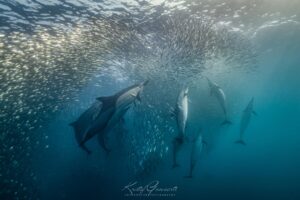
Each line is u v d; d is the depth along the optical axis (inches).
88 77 660.7
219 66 807.1
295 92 1792.6
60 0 458.6
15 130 554.3
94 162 723.4
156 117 660.7
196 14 556.7
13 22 492.1
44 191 665.0
